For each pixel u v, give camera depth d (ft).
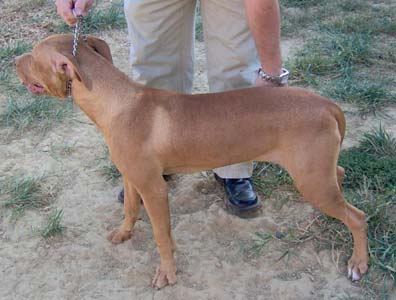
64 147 6.37
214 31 4.93
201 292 4.66
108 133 4.41
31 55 4.31
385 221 5.12
